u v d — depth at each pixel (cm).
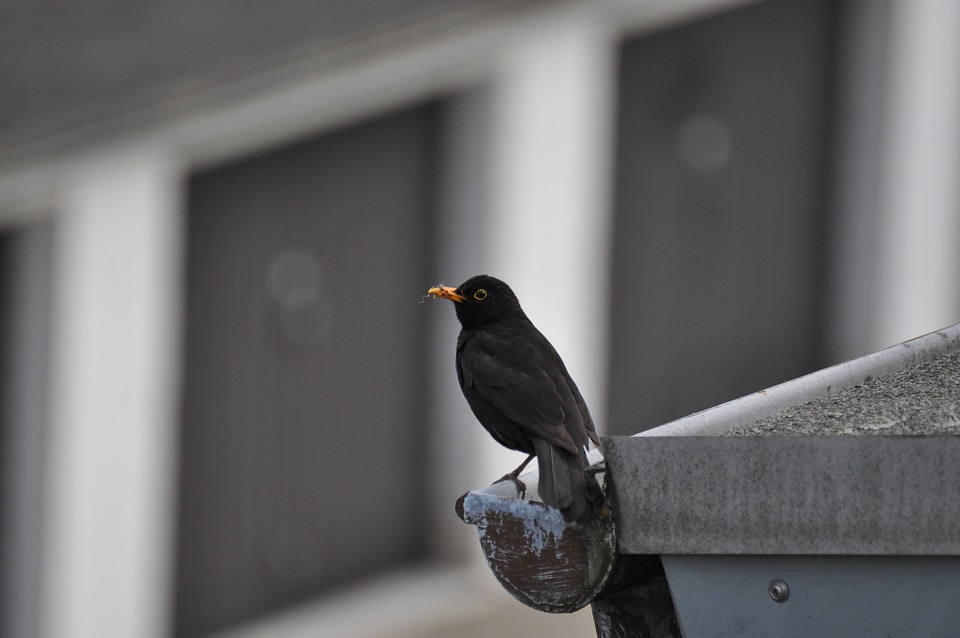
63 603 1315
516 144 1516
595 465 542
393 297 1534
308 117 1392
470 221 1536
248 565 1465
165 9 1280
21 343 1302
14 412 1307
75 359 1297
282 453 1483
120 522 1329
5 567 1312
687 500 420
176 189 1335
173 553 1404
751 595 422
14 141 1211
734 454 414
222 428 1436
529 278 1534
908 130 1859
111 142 1264
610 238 1650
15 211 1272
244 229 1421
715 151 1753
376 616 1450
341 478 1524
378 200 1504
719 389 1791
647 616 471
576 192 1547
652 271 1711
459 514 462
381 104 1445
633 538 425
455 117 1512
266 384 1462
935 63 1852
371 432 1539
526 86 1508
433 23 1387
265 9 1310
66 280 1291
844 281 1875
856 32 1845
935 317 1889
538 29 1486
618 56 1650
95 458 1310
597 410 1611
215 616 1437
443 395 1555
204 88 1274
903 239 1873
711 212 1762
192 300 1391
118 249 1302
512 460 1509
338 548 1525
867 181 1867
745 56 1766
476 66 1472
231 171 1401
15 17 1233
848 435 411
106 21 1260
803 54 1823
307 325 1480
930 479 402
